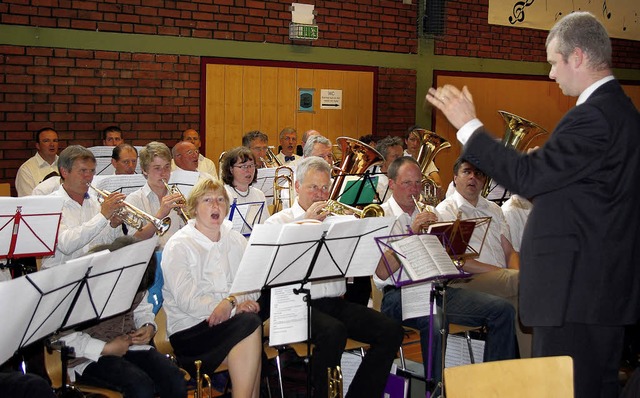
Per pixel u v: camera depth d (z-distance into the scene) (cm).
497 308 425
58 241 421
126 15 774
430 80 1014
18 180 709
